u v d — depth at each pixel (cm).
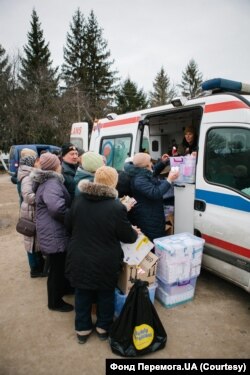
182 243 315
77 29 3067
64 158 369
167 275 309
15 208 880
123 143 490
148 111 445
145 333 251
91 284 251
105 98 2988
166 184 329
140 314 250
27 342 277
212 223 333
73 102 2633
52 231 297
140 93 3644
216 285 377
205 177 344
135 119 468
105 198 254
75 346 271
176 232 387
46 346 271
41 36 3091
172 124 590
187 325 297
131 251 295
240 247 305
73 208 263
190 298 339
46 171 302
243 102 308
